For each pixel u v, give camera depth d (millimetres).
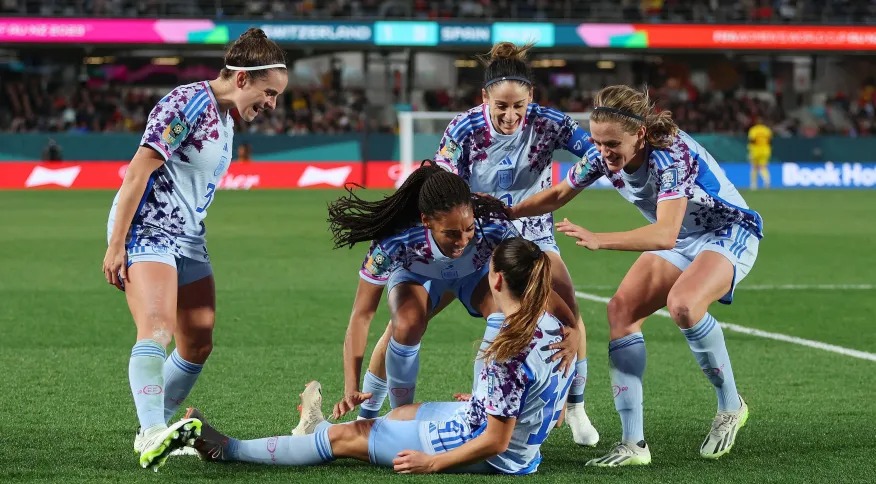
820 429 18828
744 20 113562
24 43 99438
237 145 99062
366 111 100812
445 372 23750
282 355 25734
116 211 15422
